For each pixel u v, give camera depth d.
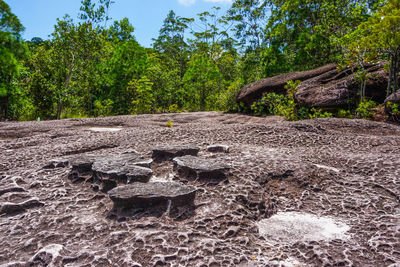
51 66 14.83
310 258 1.61
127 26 21.61
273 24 20.11
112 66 20.11
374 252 1.63
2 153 3.79
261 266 1.52
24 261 1.55
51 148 3.98
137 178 2.38
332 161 3.33
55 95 14.16
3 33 11.34
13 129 6.62
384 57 9.64
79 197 2.38
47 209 2.16
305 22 17.47
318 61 15.59
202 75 23.23
